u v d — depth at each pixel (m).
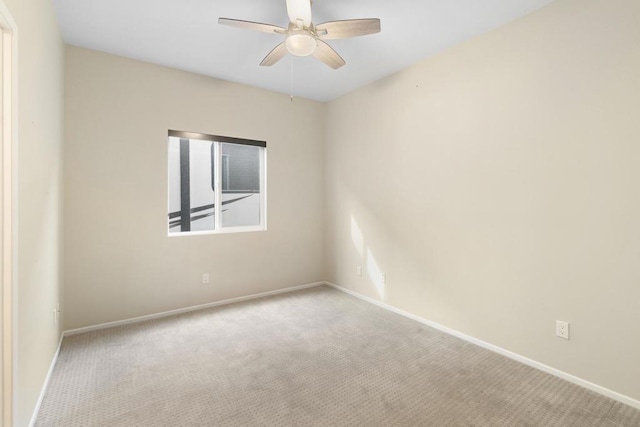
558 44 2.21
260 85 3.90
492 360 2.47
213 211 3.80
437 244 3.07
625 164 1.93
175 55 3.09
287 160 4.26
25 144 1.63
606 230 2.01
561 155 2.21
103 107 3.01
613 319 1.99
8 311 1.41
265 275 4.11
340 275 4.34
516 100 2.45
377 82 3.71
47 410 1.84
